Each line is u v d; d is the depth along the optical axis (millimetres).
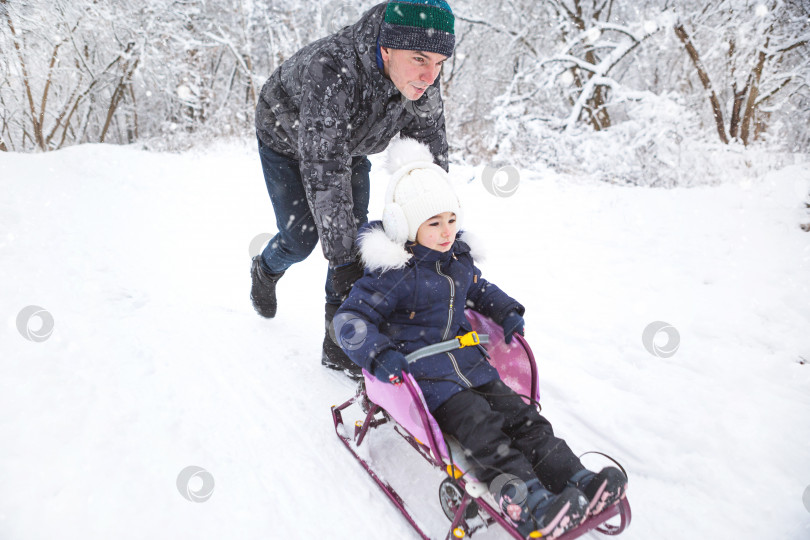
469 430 1941
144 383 2775
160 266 4613
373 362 2037
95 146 11555
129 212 6340
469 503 1951
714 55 10867
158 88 16719
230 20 16641
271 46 14914
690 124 9289
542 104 12703
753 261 4656
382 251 2230
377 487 2285
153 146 14305
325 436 2570
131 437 2350
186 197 7426
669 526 2143
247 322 3701
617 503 1790
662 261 4820
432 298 2314
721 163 8531
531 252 5148
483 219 6215
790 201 6094
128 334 3273
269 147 2830
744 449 2523
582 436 2688
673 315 3834
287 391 2910
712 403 2863
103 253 4730
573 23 12547
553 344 3508
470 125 14273
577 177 8695
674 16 10391
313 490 2230
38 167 8602
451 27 2182
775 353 3314
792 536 2074
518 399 2111
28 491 1963
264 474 2287
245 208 6902
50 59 15367
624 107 12711
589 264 4824
